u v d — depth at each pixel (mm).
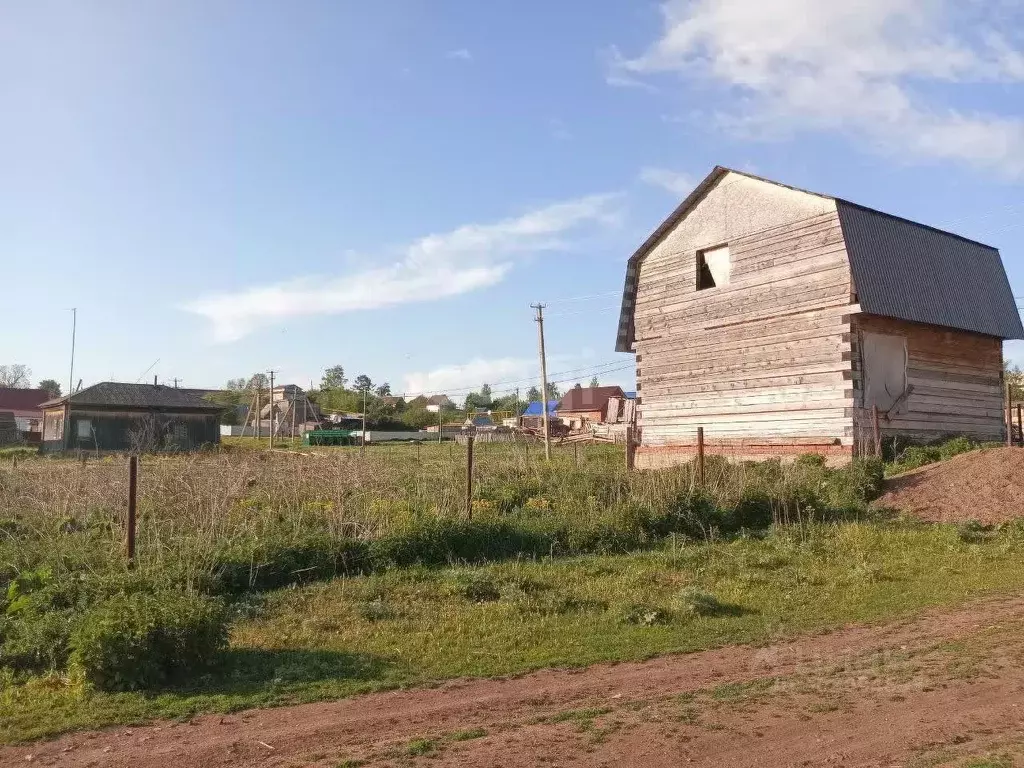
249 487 19328
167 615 8328
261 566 12695
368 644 9555
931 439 24875
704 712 7016
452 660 8930
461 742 6480
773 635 9805
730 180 27016
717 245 27391
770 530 16875
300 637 9828
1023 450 19797
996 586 11992
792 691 7535
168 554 12562
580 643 9578
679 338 28469
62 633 8930
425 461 31672
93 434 54031
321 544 13672
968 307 26266
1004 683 7508
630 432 23422
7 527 15383
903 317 23906
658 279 29469
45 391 91875
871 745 6145
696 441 27484
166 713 7312
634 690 7789
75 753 6473
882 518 18000
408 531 14320
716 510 17547
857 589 12086
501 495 19375
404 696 7754
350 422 91250
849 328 23234
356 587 12375
